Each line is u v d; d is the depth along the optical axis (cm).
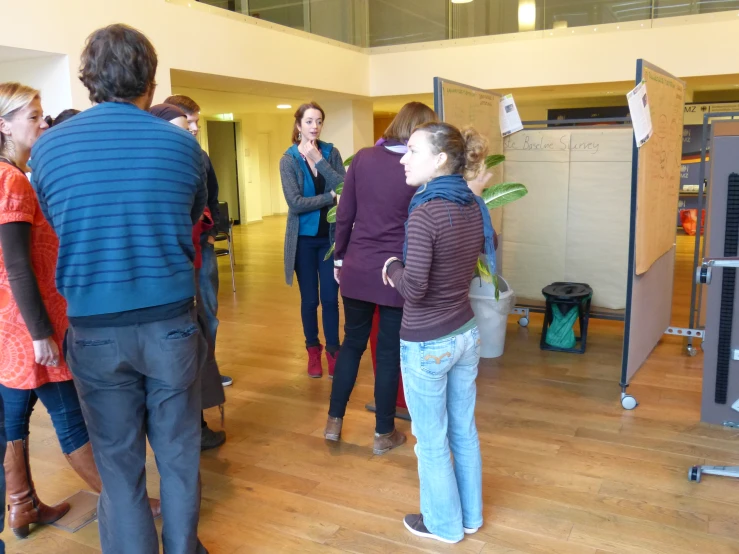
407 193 238
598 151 435
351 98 942
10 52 441
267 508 232
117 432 160
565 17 759
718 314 286
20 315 191
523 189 304
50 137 145
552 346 413
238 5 642
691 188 957
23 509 216
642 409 316
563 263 462
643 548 203
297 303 561
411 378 190
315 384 360
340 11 835
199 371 170
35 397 212
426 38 855
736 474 241
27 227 179
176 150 153
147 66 151
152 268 151
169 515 171
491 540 209
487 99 390
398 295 244
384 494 240
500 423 301
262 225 1266
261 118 1412
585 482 246
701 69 694
